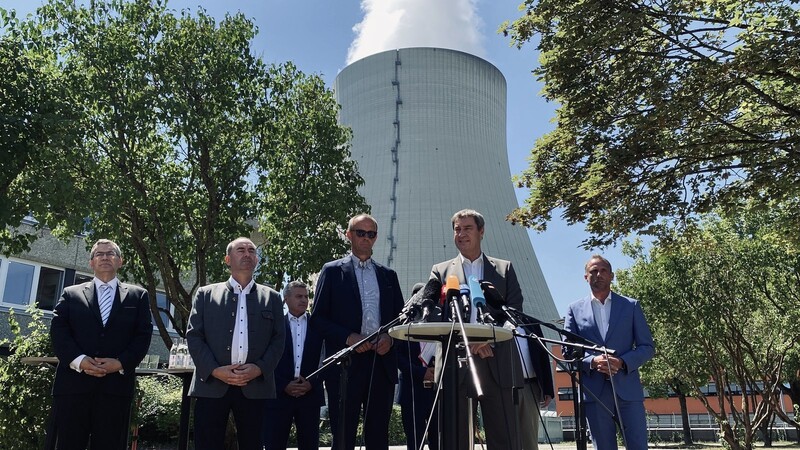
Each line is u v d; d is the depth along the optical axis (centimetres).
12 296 1609
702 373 1778
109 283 500
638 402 466
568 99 928
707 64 791
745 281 1469
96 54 985
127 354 479
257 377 429
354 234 489
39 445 727
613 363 457
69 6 1002
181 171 1135
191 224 1112
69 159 893
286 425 579
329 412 554
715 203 935
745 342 1548
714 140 876
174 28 1076
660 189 930
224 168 1082
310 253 1113
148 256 1116
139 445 1326
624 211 937
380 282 486
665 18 843
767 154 850
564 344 340
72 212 886
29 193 881
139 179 1057
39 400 737
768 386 1594
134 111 973
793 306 1512
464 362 315
